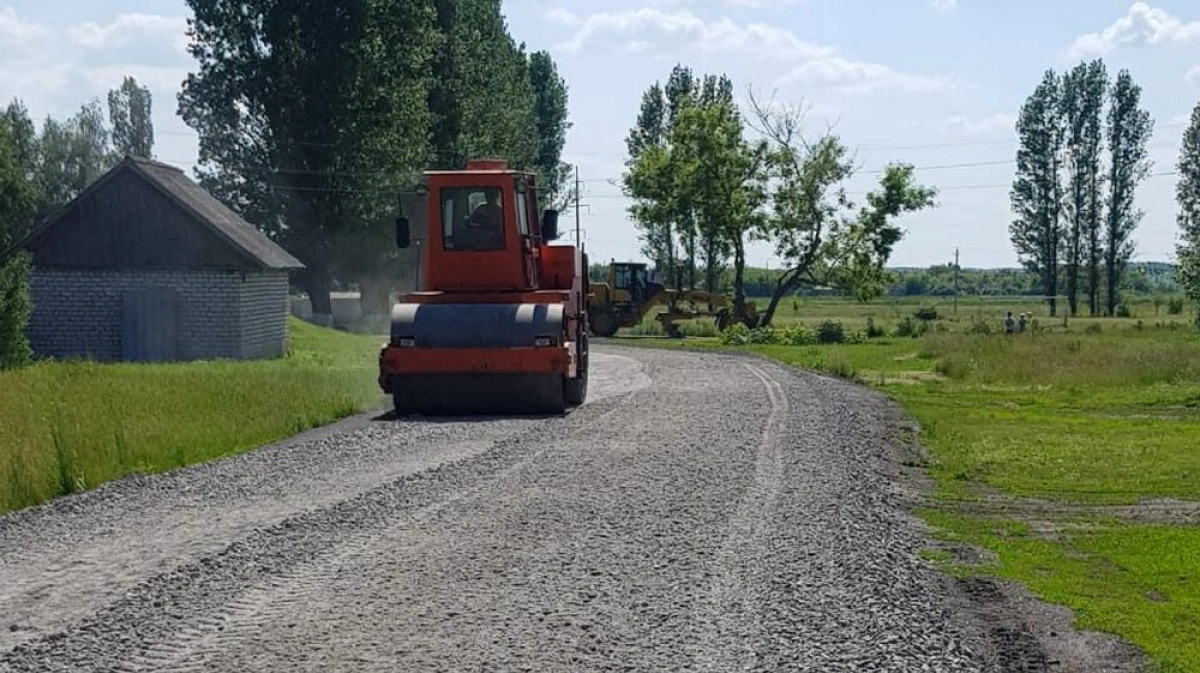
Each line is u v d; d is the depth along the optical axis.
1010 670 7.84
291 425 20.08
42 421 18.50
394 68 62.66
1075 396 29.73
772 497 13.38
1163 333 58.44
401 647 7.89
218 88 61.78
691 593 9.27
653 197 74.31
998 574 10.62
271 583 9.51
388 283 67.81
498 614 8.66
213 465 15.93
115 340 41.22
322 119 60.88
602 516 12.20
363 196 62.22
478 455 16.47
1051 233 97.88
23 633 8.27
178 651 7.81
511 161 74.75
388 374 22.02
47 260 41.09
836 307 109.44
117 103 97.31
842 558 10.50
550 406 22.22
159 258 41.03
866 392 29.42
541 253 24.95
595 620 8.52
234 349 41.16
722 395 25.98
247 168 62.56
